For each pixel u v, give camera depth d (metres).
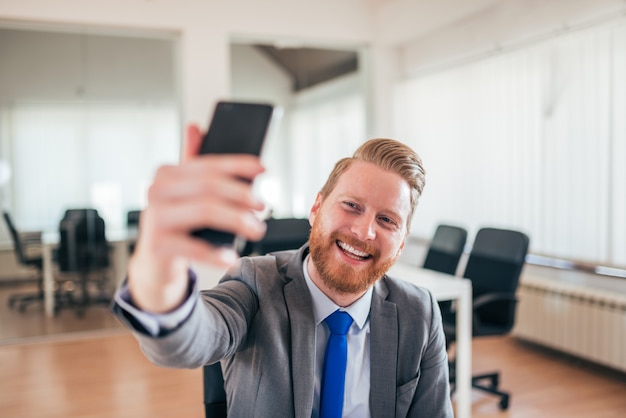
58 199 4.82
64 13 4.71
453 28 5.11
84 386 3.65
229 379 1.10
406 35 5.43
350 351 1.09
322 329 1.09
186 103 5.10
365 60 5.99
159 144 5.13
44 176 4.78
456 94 5.07
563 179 3.96
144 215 0.42
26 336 4.75
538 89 4.16
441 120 5.28
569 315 3.78
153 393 3.52
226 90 5.20
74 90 4.84
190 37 5.07
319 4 5.56
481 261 3.46
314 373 1.06
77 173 4.88
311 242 1.05
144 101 5.07
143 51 5.06
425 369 1.17
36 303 4.78
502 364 4.01
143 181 5.07
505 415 3.17
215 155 0.46
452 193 5.15
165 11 4.98
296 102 5.72
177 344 0.62
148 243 0.42
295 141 5.72
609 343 3.51
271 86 5.62
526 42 4.26
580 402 3.34
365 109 6.01
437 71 5.30
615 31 3.55
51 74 4.77
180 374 3.85
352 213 1.01
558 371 3.86
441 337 1.19
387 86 5.93
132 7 4.88
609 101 3.61
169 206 0.40
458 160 5.06
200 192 0.40
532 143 4.22
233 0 5.20
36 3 4.63
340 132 5.89
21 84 4.70
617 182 3.58
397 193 1.01
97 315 4.92
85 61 4.86
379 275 1.03
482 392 3.51
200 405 3.34
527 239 3.25
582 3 3.81
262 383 1.04
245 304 1.04
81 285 4.89
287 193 5.72
